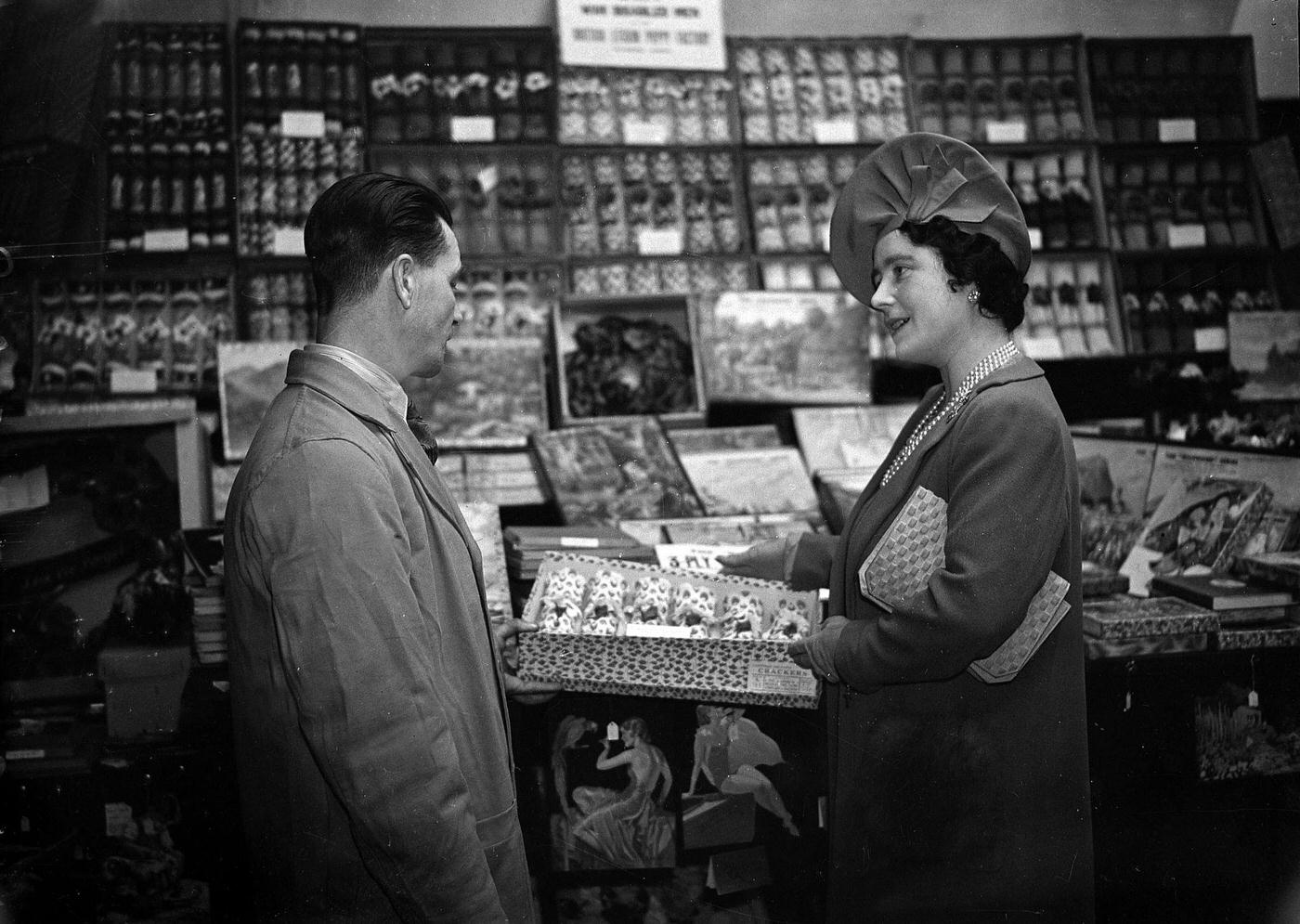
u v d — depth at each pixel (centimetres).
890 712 160
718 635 192
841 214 167
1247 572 247
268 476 116
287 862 126
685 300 339
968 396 150
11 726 224
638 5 372
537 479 296
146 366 321
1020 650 152
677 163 379
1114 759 227
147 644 234
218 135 344
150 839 220
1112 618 226
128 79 334
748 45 391
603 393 324
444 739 115
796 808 211
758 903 210
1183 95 377
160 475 258
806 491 296
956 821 158
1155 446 293
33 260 291
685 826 210
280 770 123
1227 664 228
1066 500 146
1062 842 157
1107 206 375
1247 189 375
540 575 203
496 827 131
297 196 345
